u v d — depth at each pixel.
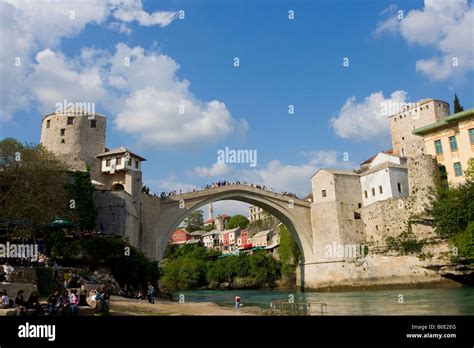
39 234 40.22
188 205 61.34
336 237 70.19
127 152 53.38
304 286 74.12
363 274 66.38
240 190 67.56
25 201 36.62
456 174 64.38
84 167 57.19
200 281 106.50
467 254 55.28
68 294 22.95
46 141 59.72
